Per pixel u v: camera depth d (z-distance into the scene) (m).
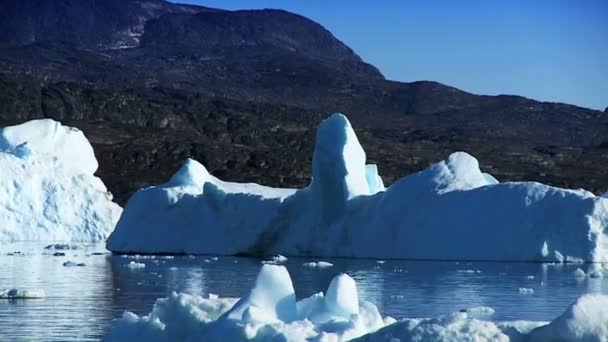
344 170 79.62
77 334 35.00
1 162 113.38
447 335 24.66
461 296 46.72
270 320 27.47
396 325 25.31
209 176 96.62
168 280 56.25
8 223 111.56
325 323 27.16
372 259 74.81
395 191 77.62
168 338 28.75
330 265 67.31
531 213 69.75
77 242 112.31
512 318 38.56
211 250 84.06
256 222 82.62
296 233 81.19
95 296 47.31
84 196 117.06
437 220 73.38
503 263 67.50
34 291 46.44
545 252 67.75
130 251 87.62
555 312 40.44
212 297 32.69
